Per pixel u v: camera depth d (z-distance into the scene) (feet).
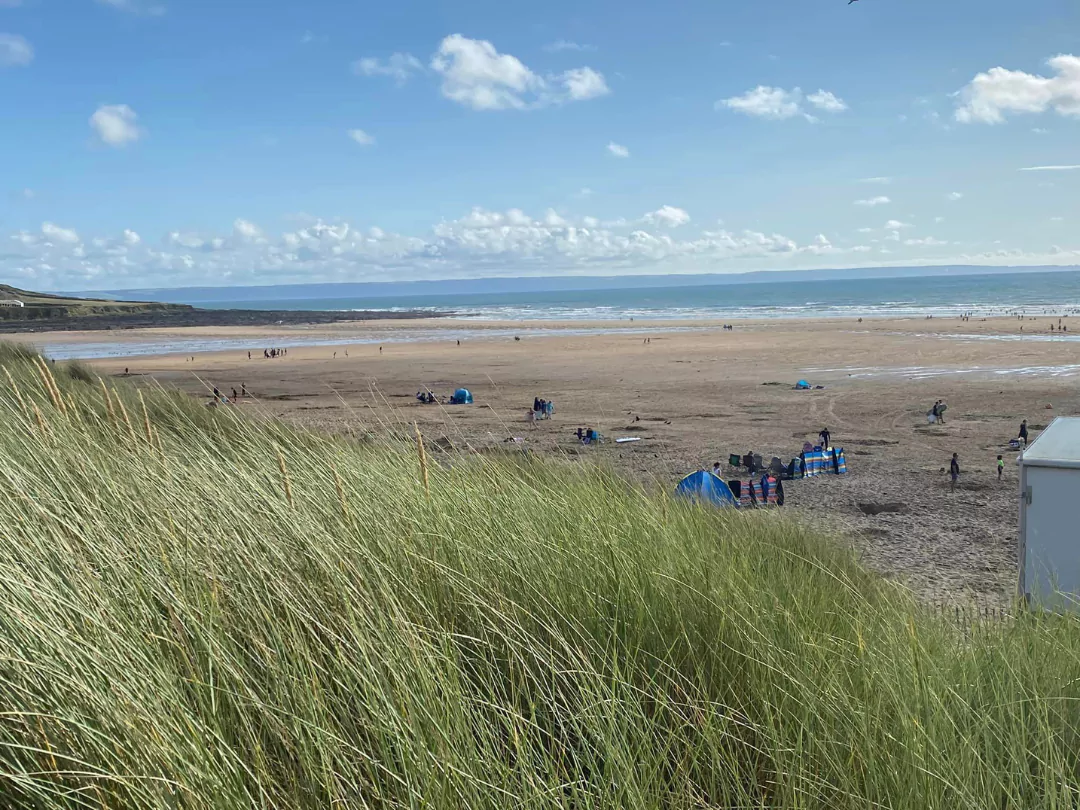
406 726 6.72
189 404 33.17
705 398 137.08
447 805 6.28
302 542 10.50
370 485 14.23
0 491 10.96
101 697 6.26
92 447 14.12
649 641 9.76
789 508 59.31
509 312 641.40
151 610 8.16
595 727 7.42
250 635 7.80
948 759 7.56
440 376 185.06
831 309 521.24
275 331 415.03
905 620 12.79
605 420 112.47
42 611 7.30
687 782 7.10
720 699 8.36
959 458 81.97
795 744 7.73
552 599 10.39
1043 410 113.39
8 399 20.27
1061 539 24.29
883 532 51.57
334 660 7.57
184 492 12.03
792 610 11.69
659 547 13.24
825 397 133.69
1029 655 11.51
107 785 6.03
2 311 547.08
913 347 223.30
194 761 6.08
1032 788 7.46
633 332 343.87
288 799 6.32
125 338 367.66
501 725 7.81
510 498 15.19
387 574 10.06
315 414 102.32
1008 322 323.16
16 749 6.27
